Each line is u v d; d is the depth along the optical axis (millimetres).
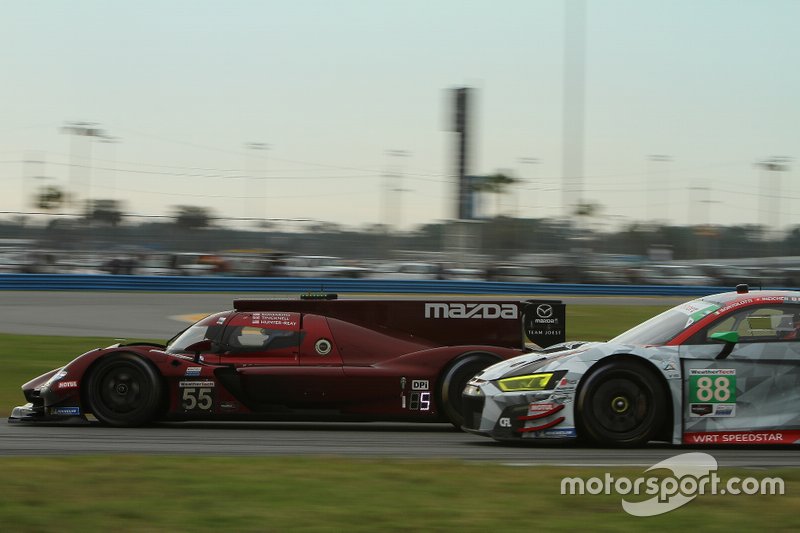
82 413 13680
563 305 14484
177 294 50250
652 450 10984
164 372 13617
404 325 14156
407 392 13594
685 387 10961
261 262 58875
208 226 59188
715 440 10945
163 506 7336
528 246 68188
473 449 11289
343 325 14062
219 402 13625
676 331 11328
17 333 30375
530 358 11938
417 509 7316
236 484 8250
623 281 64062
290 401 13594
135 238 58094
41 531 6523
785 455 10539
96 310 40031
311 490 8023
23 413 14008
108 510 7172
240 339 14016
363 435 13148
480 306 14273
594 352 11203
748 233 75562
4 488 7980
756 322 11250
